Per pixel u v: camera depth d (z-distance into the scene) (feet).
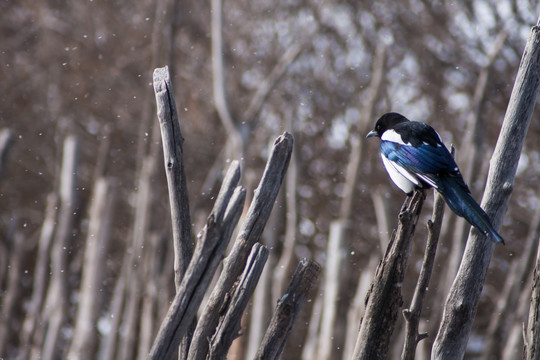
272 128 73.26
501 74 71.36
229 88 77.30
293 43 78.18
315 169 70.74
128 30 84.94
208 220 15.52
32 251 64.28
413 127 28.86
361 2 77.15
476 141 38.14
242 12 81.30
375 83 45.68
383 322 17.07
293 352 59.52
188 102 79.87
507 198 18.20
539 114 67.15
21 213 75.36
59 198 39.73
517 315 34.81
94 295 38.04
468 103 71.72
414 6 76.23
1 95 81.76
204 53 82.33
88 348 37.19
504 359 34.65
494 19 73.41
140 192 40.11
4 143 35.06
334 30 77.51
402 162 27.81
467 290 17.69
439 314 34.63
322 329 36.58
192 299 15.43
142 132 44.24
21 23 86.22
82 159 76.48
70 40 85.20
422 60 74.84
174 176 16.92
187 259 17.07
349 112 73.77
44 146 79.66
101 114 81.10
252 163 67.92
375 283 17.20
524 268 36.09
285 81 75.77
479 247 17.79
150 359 15.31
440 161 26.94
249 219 16.60
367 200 66.13
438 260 39.99
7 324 40.98
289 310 16.17
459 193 23.77
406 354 17.56
